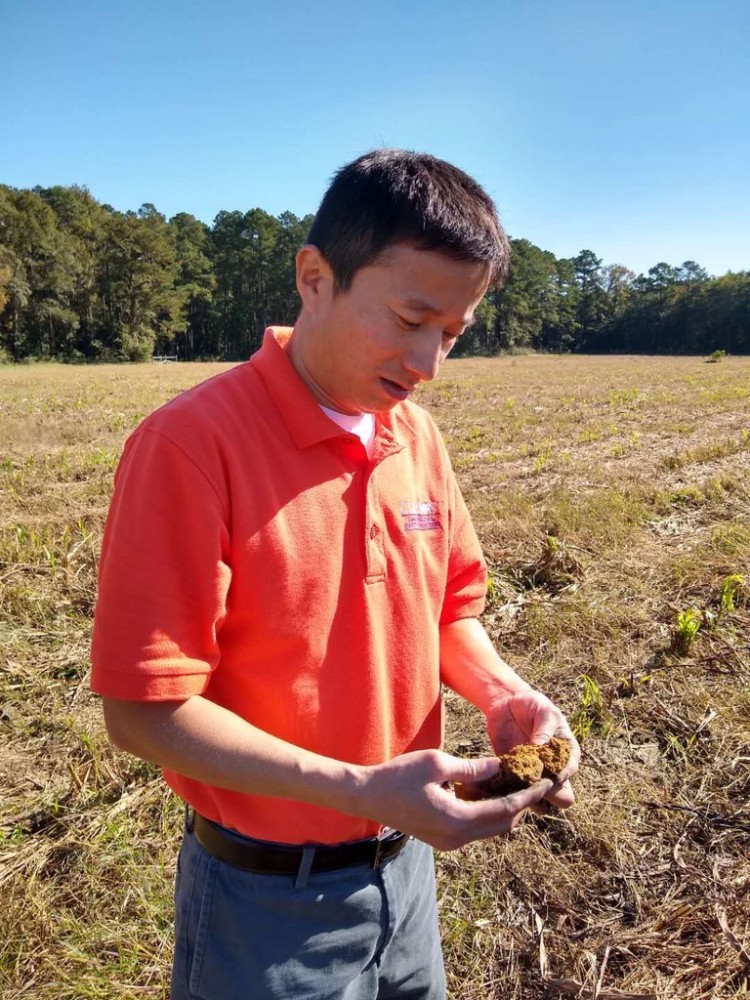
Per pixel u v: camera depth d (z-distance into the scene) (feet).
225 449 3.30
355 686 3.67
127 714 3.20
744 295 286.25
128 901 7.97
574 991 6.99
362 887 3.86
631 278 350.64
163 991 7.04
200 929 3.82
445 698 11.69
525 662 12.84
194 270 269.85
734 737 10.47
